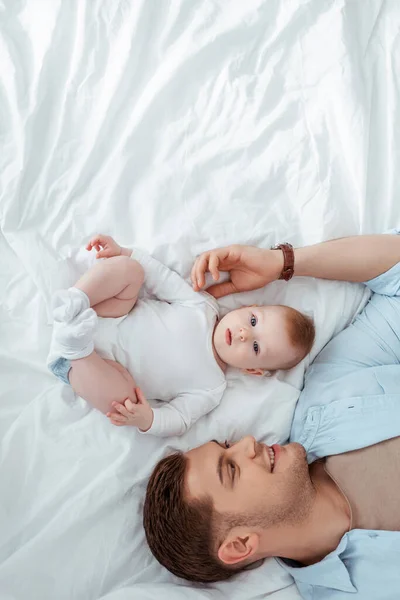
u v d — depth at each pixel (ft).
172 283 4.52
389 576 3.86
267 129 4.83
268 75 4.93
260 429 4.49
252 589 4.14
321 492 4.11
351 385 4.37
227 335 4.44
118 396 4.17
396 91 5.02
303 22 4.99
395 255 4.50
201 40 4.91
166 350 4.39
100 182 4.73
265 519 3.86
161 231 4.66
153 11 4.94
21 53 4.86
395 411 4.17
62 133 4.76
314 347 4.66
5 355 4.38
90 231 4.65
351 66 4.90
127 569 4.15
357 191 4.78
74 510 4.08
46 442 4.24
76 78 4.83
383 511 3.94
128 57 4.82
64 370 4.18
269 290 4.75
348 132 4.83
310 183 4.77
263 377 4.64
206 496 3.86
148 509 4.03
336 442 4.19
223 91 4.91
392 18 5.10
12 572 3.89
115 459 4.27
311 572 4.05
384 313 4.58
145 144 4.81
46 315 4.47
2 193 4.59
